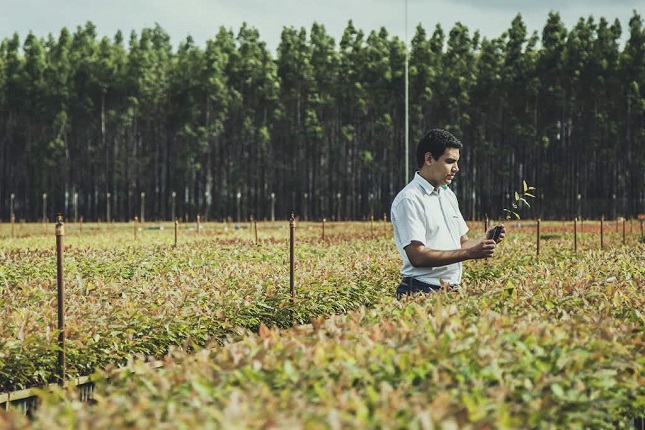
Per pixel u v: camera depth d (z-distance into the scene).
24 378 7.57
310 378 4.09
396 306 6.39
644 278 8.85
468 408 3.65
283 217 84.88
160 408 3.77
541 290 7.48
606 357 4.79
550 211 82.25
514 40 80.50
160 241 25.83
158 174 84.69
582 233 31.94
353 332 5.14
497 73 80.62
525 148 82.44
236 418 3.29
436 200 6.71
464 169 83.56
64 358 7.23
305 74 83.25
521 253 15.88
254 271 12.60
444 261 6.41
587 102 82.06
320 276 11.86
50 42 92.44
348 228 41.28
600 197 82.12
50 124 82.12
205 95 81.31
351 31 84.62
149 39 88.44
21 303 9.05
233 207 85.06
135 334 8.62
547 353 4.68
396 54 81.88
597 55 79.56
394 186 84.19
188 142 79.38
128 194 82.88
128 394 4.25
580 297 7.21
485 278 13.07
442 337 4.61
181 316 8.99
